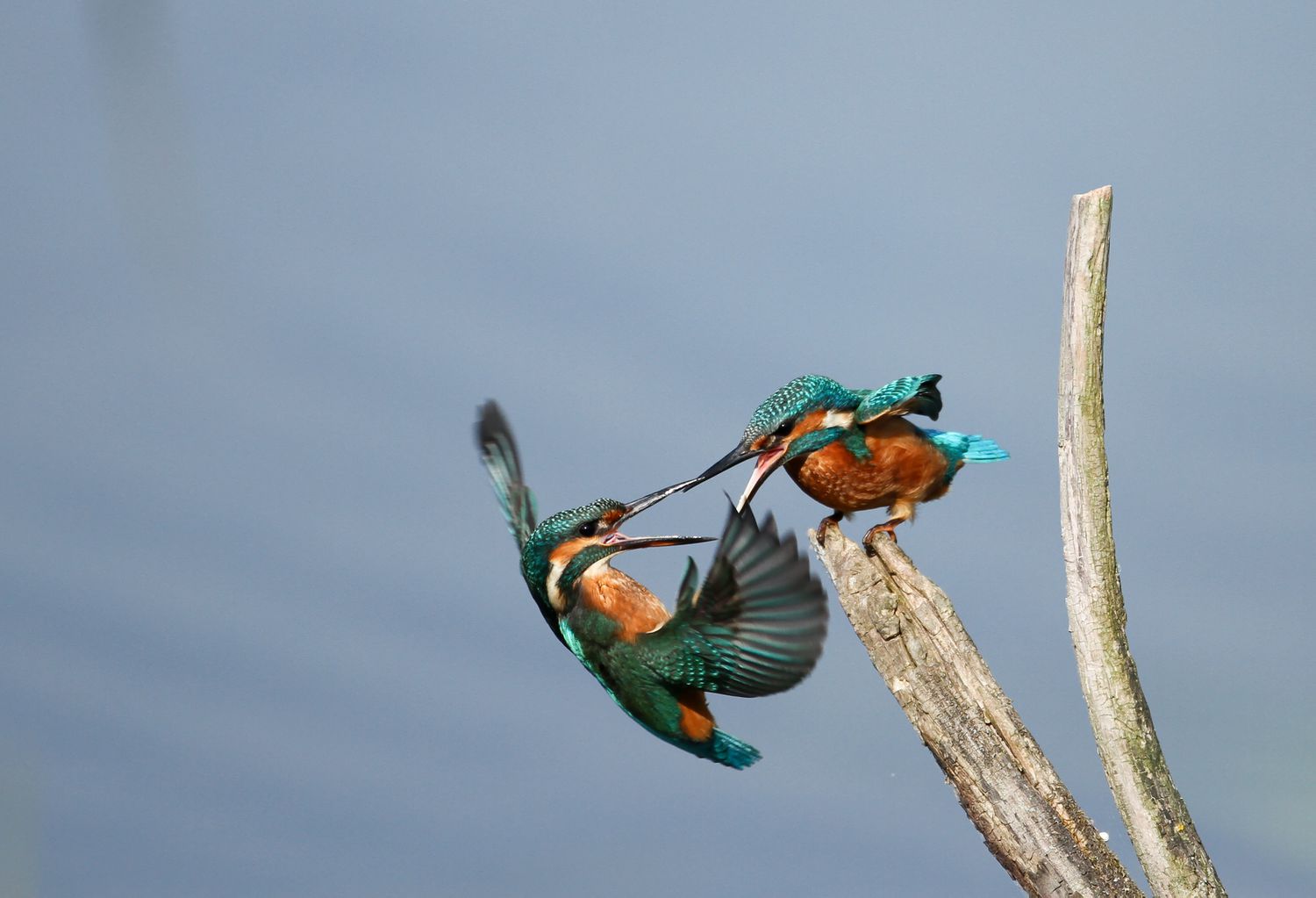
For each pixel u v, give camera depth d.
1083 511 8.23
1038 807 7.75
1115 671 8.24
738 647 7.73
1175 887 8.21
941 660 8.03
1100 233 8.05
